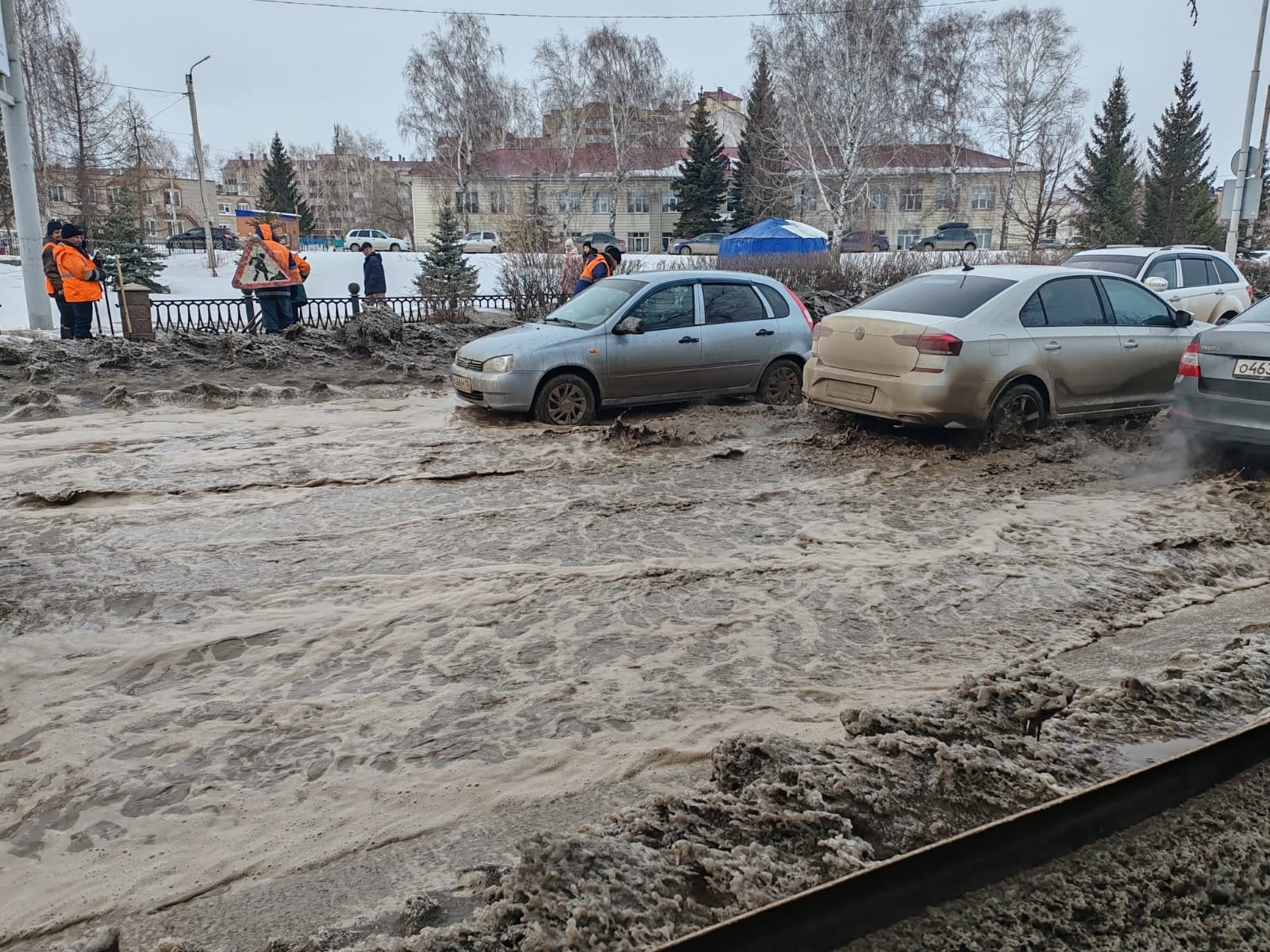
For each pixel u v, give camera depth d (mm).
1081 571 5168
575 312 9781
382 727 3535
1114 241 45031
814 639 4316
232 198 101750
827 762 2953
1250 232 45656
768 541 5637
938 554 5414
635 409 9852
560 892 2359
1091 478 6996
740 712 3645
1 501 6289
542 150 64250
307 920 2537
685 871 2465
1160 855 2559
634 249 66250
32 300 16562
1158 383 8383
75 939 2480
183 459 7527
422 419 9359
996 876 2467
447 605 4641
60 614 4484
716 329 9688
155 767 3268
